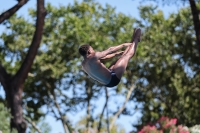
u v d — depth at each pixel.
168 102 62.84
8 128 23.47
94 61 15.11
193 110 62.59
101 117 61.59
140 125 61.78
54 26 58.94
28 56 34.78
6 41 57.75
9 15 33.19
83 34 56.53
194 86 62.53
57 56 58.91
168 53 62.25
